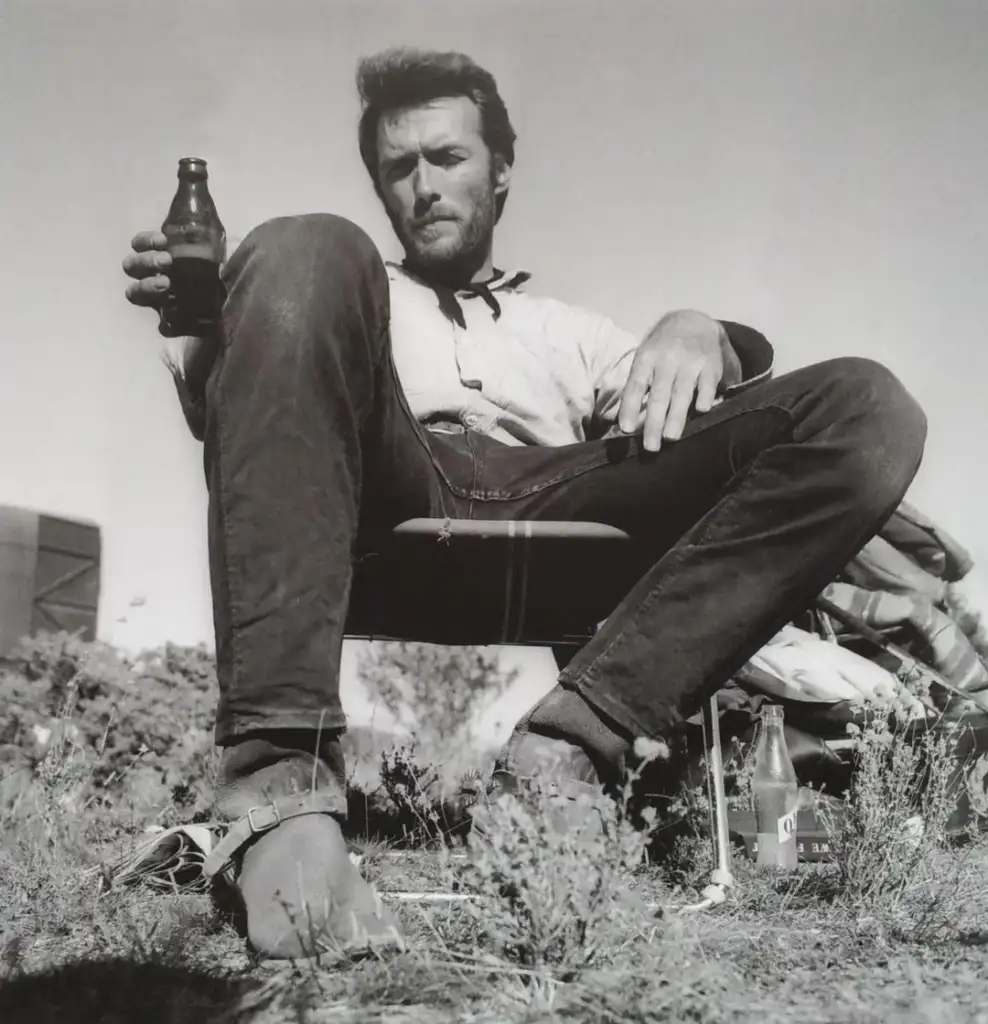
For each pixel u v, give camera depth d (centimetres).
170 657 403
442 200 349
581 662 183
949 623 390
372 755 367
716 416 206
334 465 171
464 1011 132
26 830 231
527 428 291
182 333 185
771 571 186
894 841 205
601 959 143
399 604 223
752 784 262
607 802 162
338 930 150
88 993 144
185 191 185
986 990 145
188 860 223
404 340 297
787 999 142
